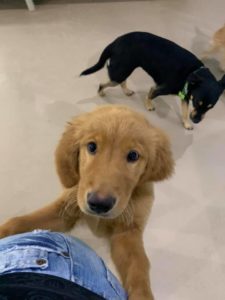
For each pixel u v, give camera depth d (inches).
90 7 35.8
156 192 23.2
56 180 23.0
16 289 9.7
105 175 13.2
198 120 25.9
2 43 31.7
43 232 12.0
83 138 14.4
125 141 13.7
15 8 35.4
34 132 25.4
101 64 27.2
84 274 10.6
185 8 36.3
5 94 27.7
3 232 15.2
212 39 31.7
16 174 23.2
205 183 24.0
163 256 20.6
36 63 30.2
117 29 33.7
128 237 15.7
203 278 19.9
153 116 27.6
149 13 35.5
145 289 14.0
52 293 9.9
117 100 28.3
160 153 15.3
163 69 25.9
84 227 19.3
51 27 33.5
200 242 21.3
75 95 28.1
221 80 25.7
